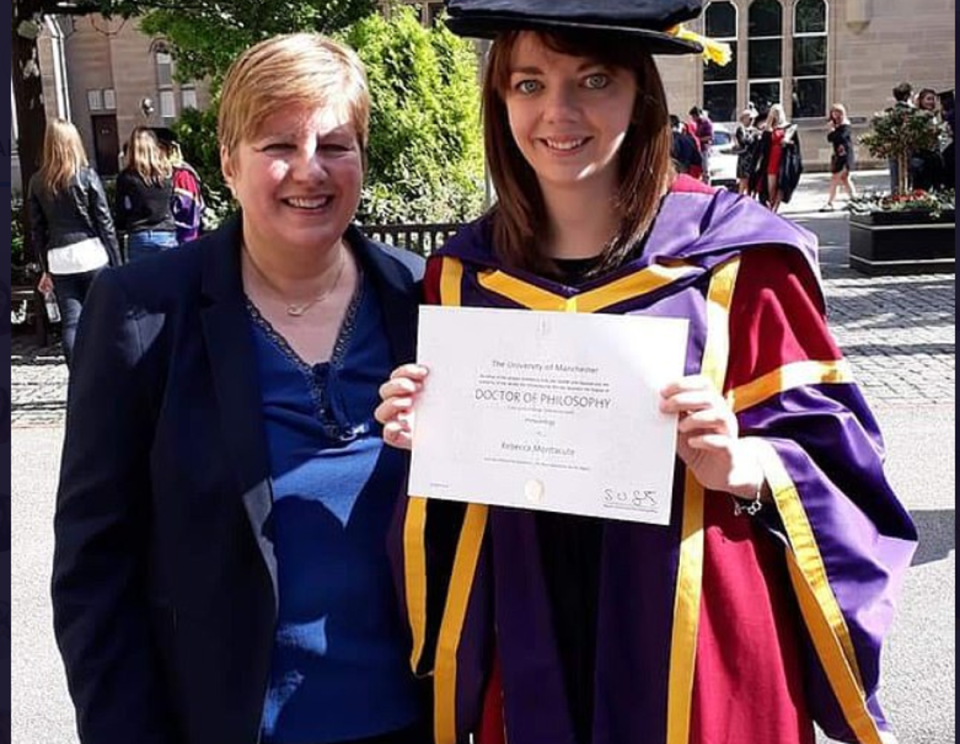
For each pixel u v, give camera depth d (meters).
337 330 2.03
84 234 8.07
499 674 2.03
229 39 10.28
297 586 1.92
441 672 2.03
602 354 1.79
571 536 1.96
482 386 1.86
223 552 1.88
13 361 9.22
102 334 1.91
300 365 1.97
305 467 1.94
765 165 17.75
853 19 29.73
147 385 1.90
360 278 2.09
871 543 1.91
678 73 30.48
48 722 3.72
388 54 11.90
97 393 1.90
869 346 8.54
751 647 1.86
